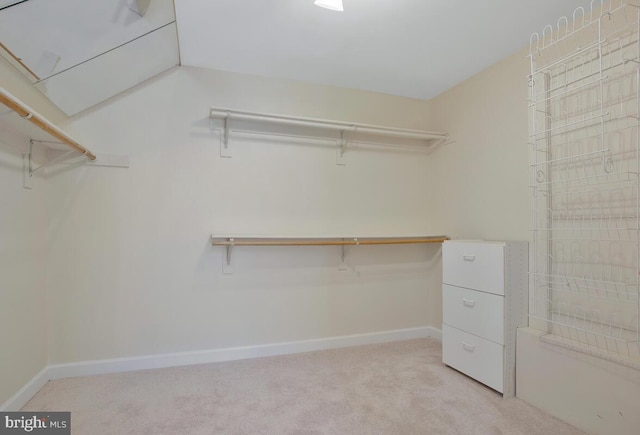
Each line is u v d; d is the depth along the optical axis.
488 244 2.18
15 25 1.39
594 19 1.91
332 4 1.72
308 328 2.87
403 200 3.23
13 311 1.87
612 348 1.76
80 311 2.35
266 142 2.78
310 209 2.90
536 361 1.97
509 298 2.10
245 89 2.72
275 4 1.88
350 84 2.96
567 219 2.02
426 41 2.27
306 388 2.16
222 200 2.66
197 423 1.78
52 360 2.29
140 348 2.46
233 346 2.66
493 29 2.13
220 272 2.64
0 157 1.76
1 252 1.76
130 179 2.46
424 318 3.25
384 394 2.09
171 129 2.56
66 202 2.34
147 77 2.47
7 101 1.36
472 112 2.79
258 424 1.77
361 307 3.04
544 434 1.71
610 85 1.82
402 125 3.22
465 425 1.77
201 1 1.84
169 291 2.53
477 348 2.25
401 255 3.19
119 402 1.98
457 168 2.95
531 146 2.27
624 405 1.60
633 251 1.71
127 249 2.45
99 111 2.41
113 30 1.77
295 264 2.84
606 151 1.82
